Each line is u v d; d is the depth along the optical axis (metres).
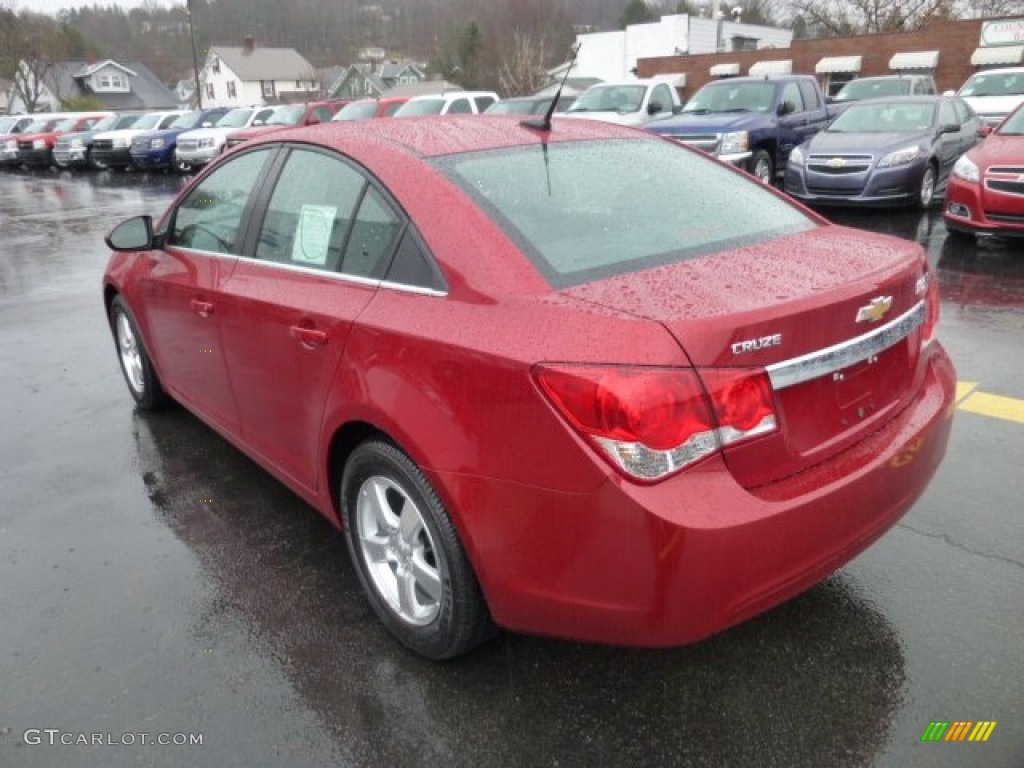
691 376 1.98
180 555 3.38
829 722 2.37
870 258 2.55
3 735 2.45
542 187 2.73
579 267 2.38
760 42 49.41
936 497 3.54
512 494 2.16
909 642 2.67
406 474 2.47
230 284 3.34
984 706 2.40
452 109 17.34
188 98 97.06
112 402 5.17
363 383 2.55
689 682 2.55
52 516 3.73
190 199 3.95
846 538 2.29
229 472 4.12
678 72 37.62
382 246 2.66
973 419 4.31
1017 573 3.01
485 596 2.35
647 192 2.90
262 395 3.25
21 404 5.18
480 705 2.49
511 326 2.19
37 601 3.09
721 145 11.78
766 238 2.73
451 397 2.27
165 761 2.34
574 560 2.10
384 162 2.78
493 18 56.19
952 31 30.83
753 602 2.12
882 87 16.86
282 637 2.85
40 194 19.64
